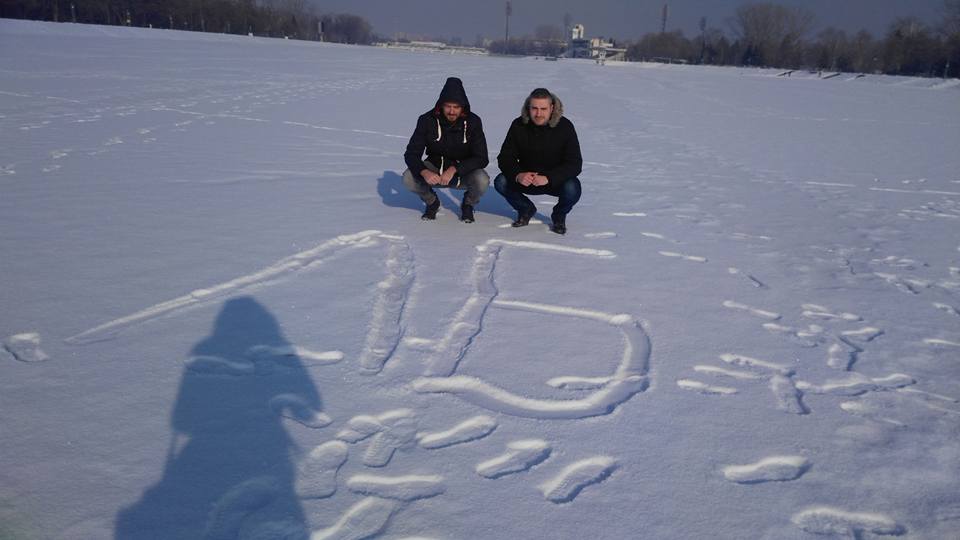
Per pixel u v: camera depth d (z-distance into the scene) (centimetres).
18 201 492
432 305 333
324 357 273
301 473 198
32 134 786
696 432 228
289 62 2834
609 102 1778
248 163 691
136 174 605
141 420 222
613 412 238
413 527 178
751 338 308
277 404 236
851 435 230
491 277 379
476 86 2075
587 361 279
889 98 2642
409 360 273
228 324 300
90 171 607
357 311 321
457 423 229
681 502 192
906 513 192
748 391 258
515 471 204
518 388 254
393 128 1023
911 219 566
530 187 475
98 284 338
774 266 421
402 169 704
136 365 259
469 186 486
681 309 340
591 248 445
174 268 366
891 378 274
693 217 549
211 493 188
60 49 2678
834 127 1373
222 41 5091
